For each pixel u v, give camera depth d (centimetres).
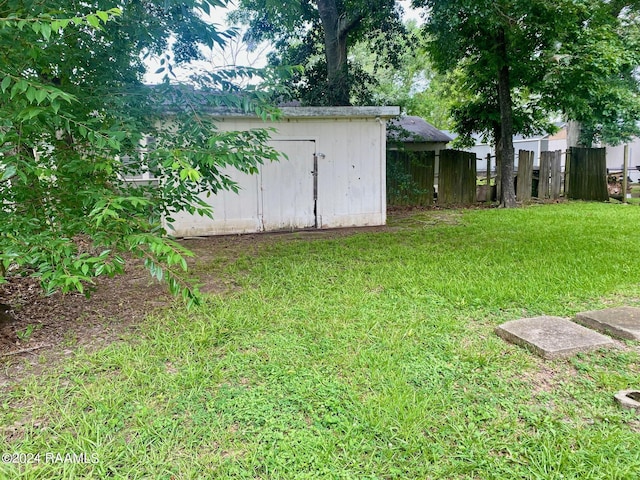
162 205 367
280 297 384
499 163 1170
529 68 955
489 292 378
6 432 194
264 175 765
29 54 238
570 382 232
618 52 852
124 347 281
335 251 577
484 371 245
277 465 171
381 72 2202
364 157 809
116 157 351
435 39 948
